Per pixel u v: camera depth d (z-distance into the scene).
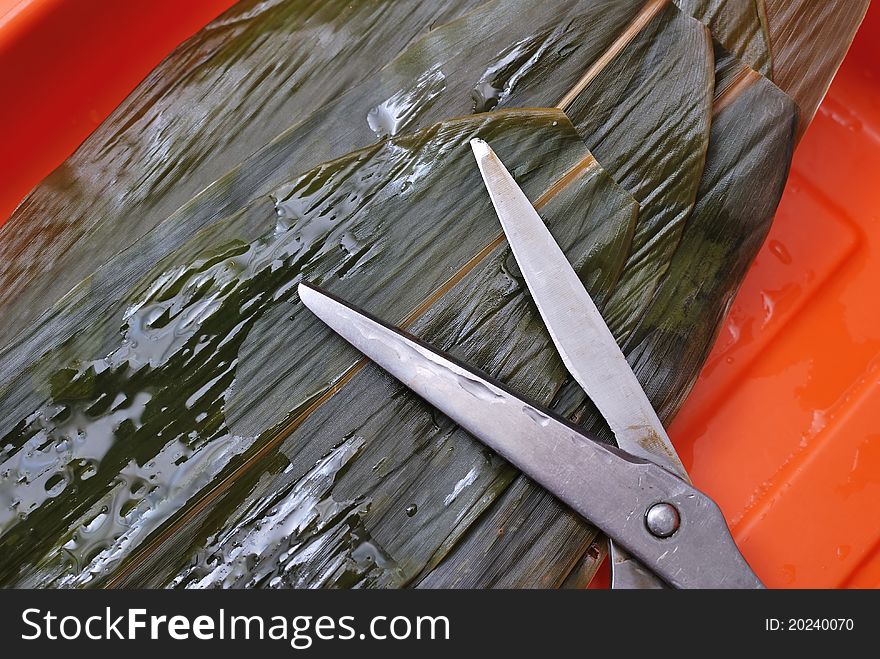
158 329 0.24
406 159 0.24
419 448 0.24
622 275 0.24
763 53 0.25
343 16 0.25
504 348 0.24
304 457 0.24
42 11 0.26
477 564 0.24
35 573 0.23
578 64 0.25
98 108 0.28
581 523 0.24
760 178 0.25
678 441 0.27
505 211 0.24
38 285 0.25
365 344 0.23
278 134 0.25
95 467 0.24
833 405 0.27
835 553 0.26
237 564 0.23
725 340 0.28
